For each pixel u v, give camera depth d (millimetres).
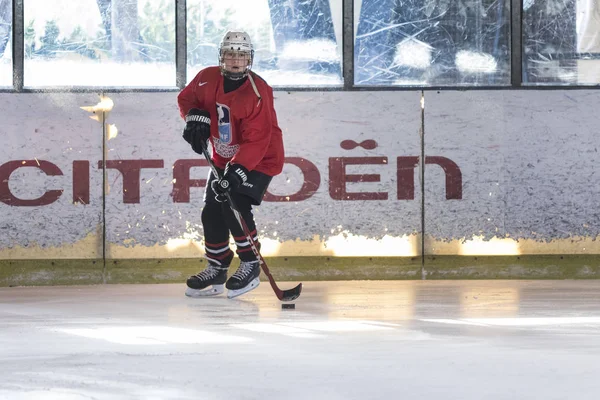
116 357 9352
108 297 15586
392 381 8094
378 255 18406
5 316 12953
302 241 18375
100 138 18234
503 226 18406
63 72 18359
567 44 18625
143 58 18484
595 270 18406
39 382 8078
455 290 16375
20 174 18125
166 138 18297
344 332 11047
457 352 9570
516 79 18562
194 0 18484
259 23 18531
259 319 12391
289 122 18391
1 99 18125
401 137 18406
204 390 7727
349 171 18391
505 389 7762
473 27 18531
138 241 18250
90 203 18203
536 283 17609
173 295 15836
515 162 18391
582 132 18391
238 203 15000
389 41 18594
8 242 18078
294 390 7723
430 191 18391
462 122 18406
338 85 18484
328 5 18547
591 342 10219
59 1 18391
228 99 14672
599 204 18359
